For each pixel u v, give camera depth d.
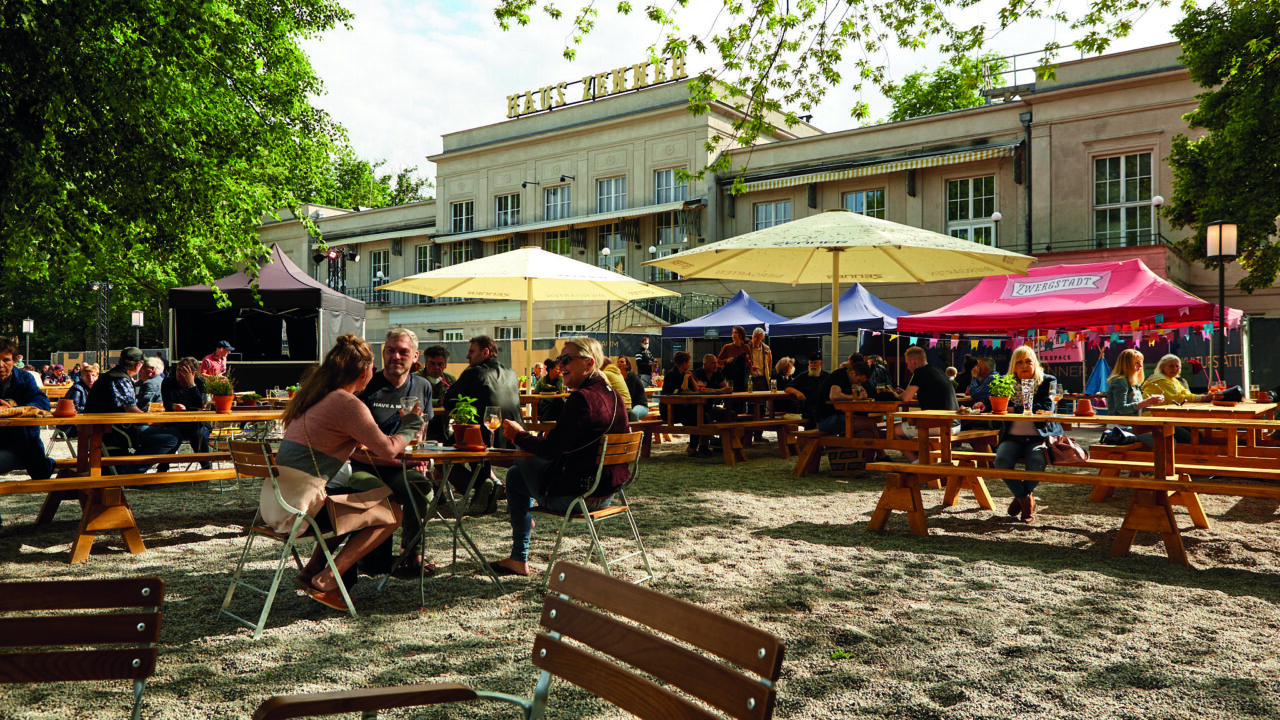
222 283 13.23
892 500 6.31
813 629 3.98
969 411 6.60
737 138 10.07
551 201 32.12
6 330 42.75
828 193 26.23
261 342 18.03
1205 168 17.02
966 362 12.41
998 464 6.54
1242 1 14.78
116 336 42.16
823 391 9.52
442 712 3.02
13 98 7.81
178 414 6.15
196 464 10.05
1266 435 9.05
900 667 3.49
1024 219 23.11
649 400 15.26
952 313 13.91
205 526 6.54
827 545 5.86
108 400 7.09
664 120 29.05
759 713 1.45
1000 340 17.05
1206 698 3.15
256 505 7.48
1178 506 7.48
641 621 1.75
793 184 26.12
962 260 9.71
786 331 18.31
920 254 9.85
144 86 8.83
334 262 38.75
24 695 3.15
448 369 21.12
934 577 4.96
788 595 4.57
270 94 14.55
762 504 7.55
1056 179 22.42
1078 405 6.22
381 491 4.39
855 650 3.70
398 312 35.59
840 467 9.25
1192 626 4.02
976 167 23.89
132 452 7.25
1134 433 7.85
